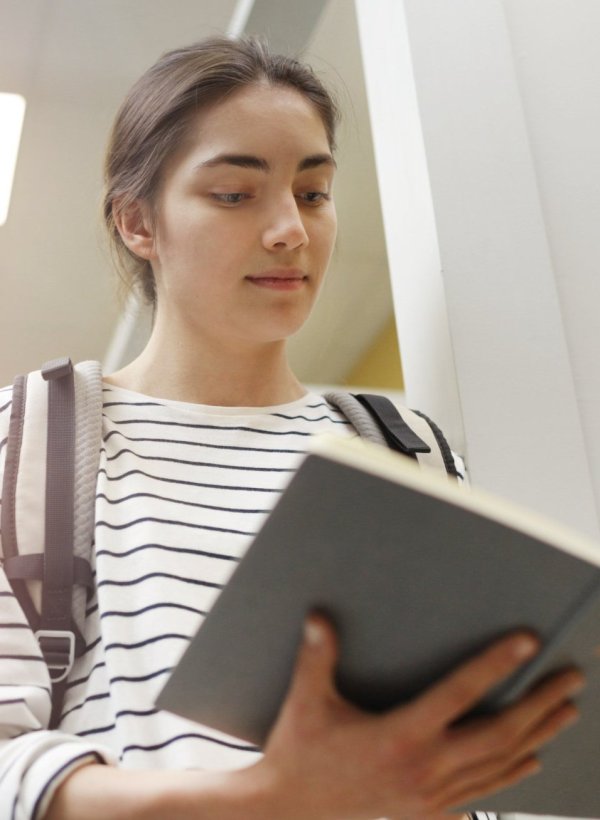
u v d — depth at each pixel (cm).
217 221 105
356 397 119
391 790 58
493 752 58
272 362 114
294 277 107
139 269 120
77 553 93
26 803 68
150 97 113
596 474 130
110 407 109
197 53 113
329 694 57
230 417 109
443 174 138
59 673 88
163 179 110
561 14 153
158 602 89
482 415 128
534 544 51
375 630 55
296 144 107
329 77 244
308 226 109
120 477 100
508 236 138
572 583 53
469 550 52
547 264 138
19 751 72
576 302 139
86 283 342
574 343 137
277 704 60
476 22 148
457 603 54
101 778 68
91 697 87
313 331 371
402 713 56
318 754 57
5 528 93
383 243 324
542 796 69
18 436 100
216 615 56
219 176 105
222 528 97
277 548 53
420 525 51
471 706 58
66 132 279
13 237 320
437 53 143
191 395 112
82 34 241
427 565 52
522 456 127
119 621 88
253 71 111
